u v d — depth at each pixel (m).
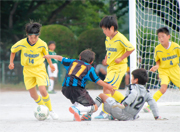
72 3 76.62
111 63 19.14
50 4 76.81
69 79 15.82
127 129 12.72
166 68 22.17
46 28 58.34
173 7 30.89
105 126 13.58
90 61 16.78
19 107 26.91
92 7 79.44
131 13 22.88
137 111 15.96
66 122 15.27
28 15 75.06
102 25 18.47
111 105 16.14
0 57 72.19
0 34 72.94
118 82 18.84
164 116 18.47
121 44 18.50
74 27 84.12
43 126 13.90
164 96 33.16
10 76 63.16
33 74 18.97
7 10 71.94
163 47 21.73
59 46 58.34
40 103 20.28
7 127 13.82
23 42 18.84
